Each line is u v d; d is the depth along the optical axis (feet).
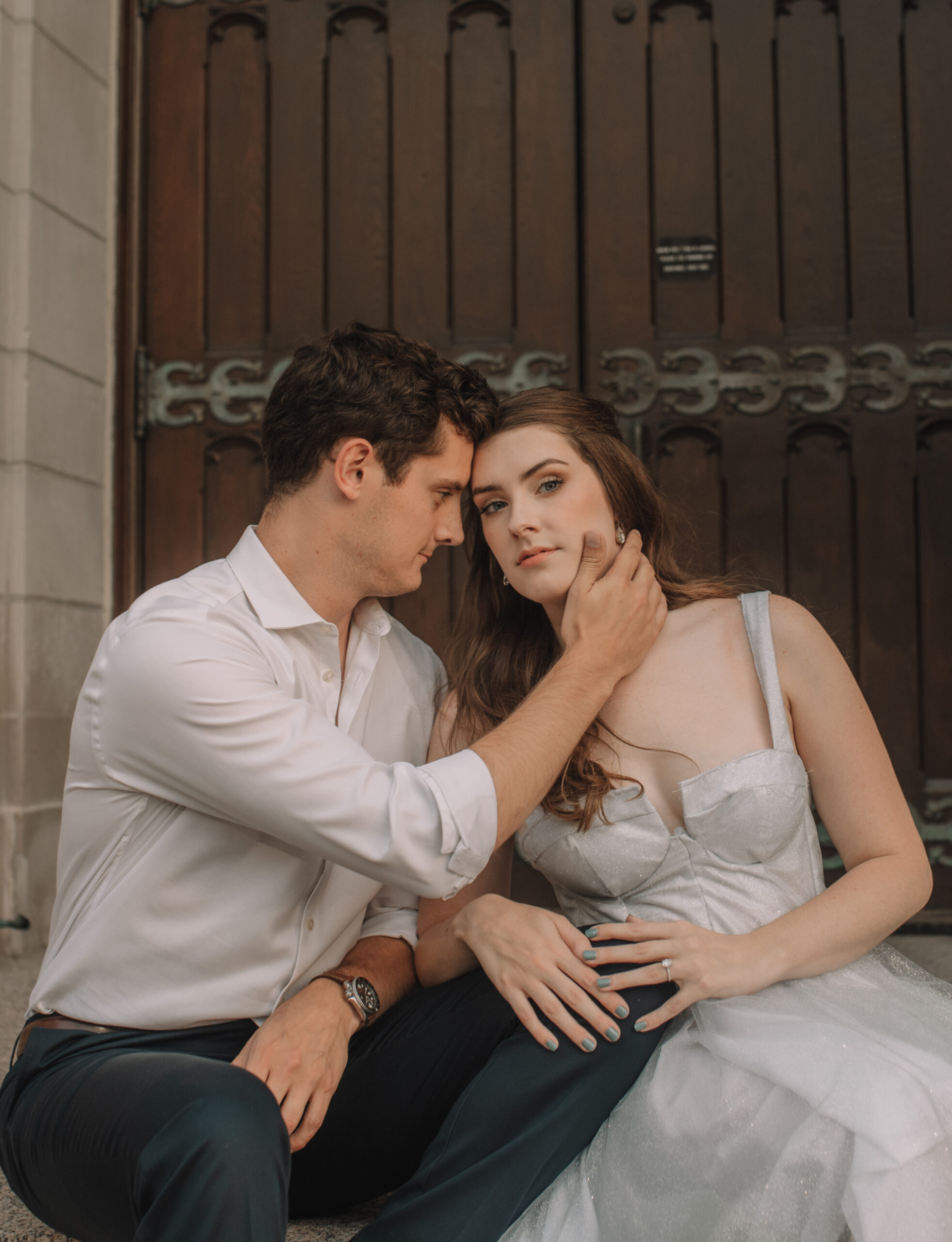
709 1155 3.80
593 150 11.10
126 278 11.53
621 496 5.14
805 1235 3.60
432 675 5.45
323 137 11.43
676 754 4.66
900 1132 3.52
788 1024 3.93
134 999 4.21
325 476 4.52
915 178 10.82
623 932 4.22
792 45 11.00
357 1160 4.56
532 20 11.28
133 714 4.15
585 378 11.00
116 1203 3.50
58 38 10.76
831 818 4.65
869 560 10.58
